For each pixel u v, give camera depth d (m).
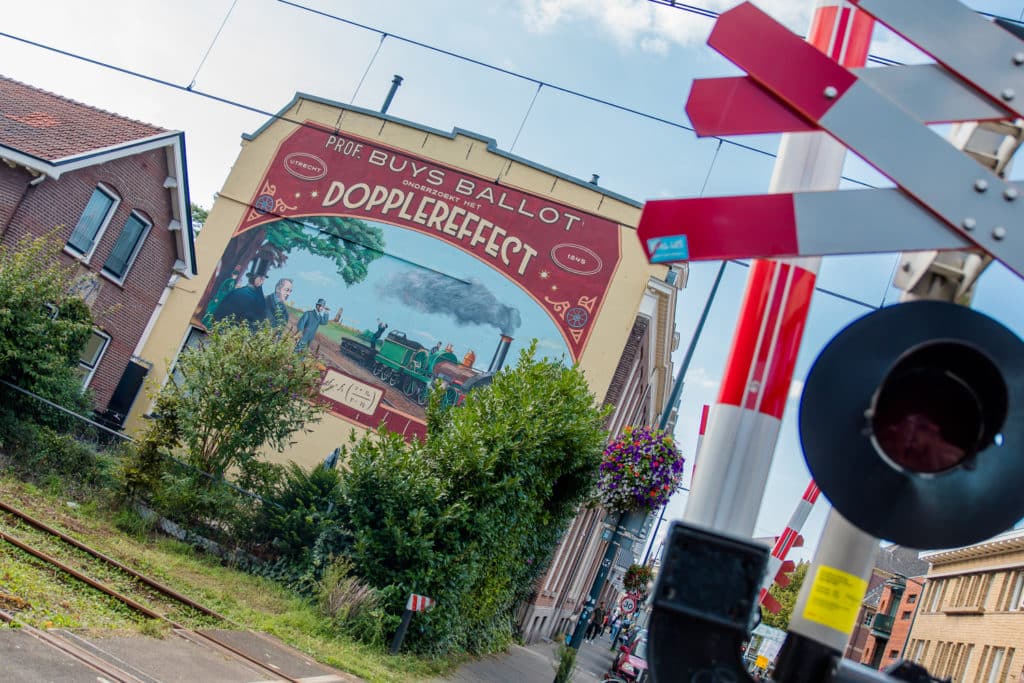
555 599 34.16
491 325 30.69
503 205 31.45
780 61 2.12
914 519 1.87
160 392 18.62
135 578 12.68
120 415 30.33
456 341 30.69
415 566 16.19
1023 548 37.38
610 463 17.50
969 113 2.08
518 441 18.11
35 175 23.42
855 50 2.56
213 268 32.09
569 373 19.70
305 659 11.98
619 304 30.39
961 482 1.88
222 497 17.56
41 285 19.41
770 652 14.98
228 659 10.29
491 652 20.81
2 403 18.97
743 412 2.39
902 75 2.12
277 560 17.05
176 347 31.59
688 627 1.85
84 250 25.92
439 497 16.59
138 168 26.80
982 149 2.11
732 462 2.37
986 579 40.97
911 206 2.07
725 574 1.84
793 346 2.42
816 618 2.10
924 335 1.93
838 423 1.92
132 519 16.91
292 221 31.70
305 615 14.59
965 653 40.53
